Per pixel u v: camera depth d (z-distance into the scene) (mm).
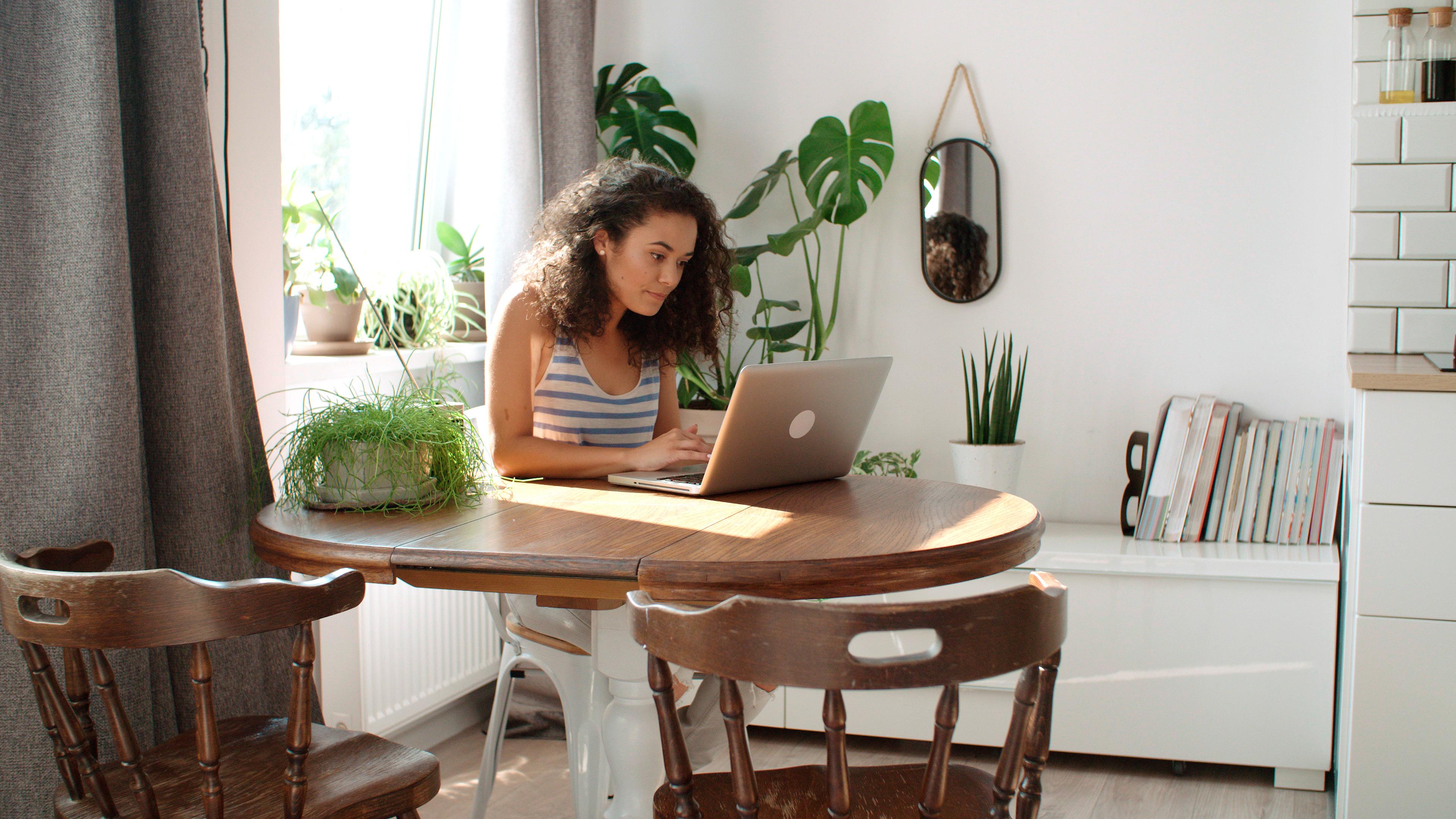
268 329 2041
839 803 977
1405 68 2465
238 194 1959
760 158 3088
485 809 1956
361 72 2766
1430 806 2045
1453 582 2004
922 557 1274
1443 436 1990
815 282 2889
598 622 1579
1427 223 2486
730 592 1207
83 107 1456
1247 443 2531
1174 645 2402
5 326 1452
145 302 1621
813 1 3014
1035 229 2852
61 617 1302
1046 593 1016
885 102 2963
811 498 1665
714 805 1223
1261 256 2689
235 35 1935
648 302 1957
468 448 1655
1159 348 2779
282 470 1626
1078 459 2857
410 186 2984
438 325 2713
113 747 1537
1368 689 2070
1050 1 2807
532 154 2754
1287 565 2318
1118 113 2770
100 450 1474
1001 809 1079
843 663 951
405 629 2404
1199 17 2695
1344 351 2633
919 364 2971
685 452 1843
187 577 1096
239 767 1325
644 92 3035
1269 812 2260
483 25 2816
